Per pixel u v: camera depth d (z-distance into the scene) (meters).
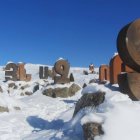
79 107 10.14
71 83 29.47
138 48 10.16
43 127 12.41
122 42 10.12
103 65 30.47
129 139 7.52
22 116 14.58
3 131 11.45
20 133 11.35
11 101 17.02
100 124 7.72
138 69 10.44
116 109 7.95
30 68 59.25
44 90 29.20
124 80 10.05
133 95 9.91
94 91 9.84
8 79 36.88
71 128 9.41
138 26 10.17
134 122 7.74
